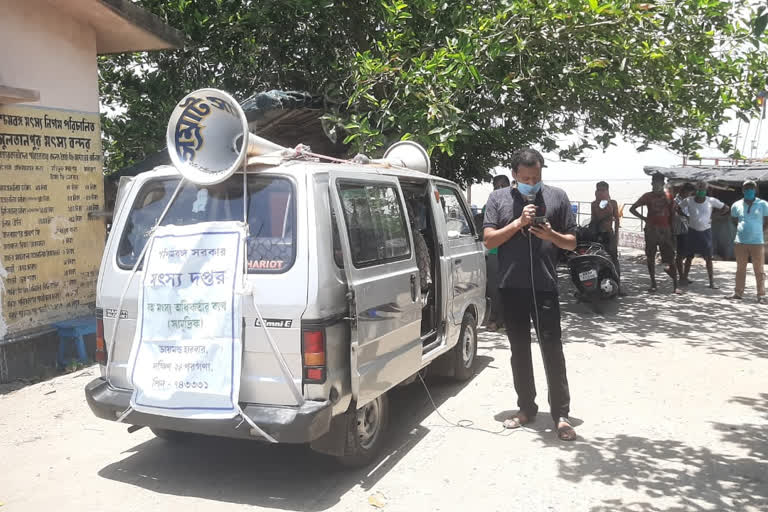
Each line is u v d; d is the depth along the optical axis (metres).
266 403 3.64
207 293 3.70
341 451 3.90
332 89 8.66
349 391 3.83
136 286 3.93
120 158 10.30
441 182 5.97
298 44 9.82
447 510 3.72
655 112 10.33
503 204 4.78
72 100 7.09
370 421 4.31
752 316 9.26
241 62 9.95
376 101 7.98
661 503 3.79
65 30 6.98
